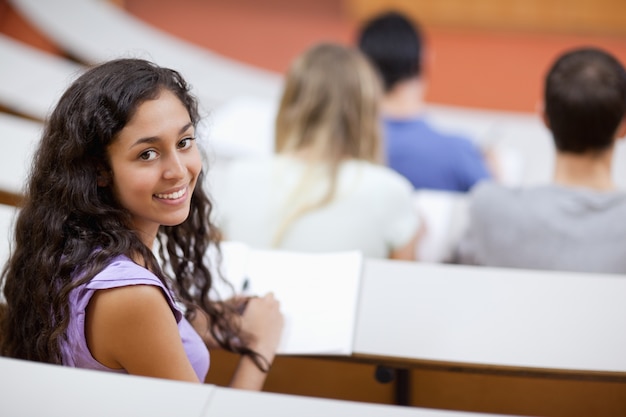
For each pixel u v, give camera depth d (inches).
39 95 104.0
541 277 55.5
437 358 49.4
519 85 193.6
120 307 40.9
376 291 54.1
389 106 104.3
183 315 50.8
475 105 187.5
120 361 42.2
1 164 75.4
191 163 43.4
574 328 51.3
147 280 41.3
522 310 52.7
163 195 42.8
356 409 35.4
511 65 200.2
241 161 72.8
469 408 58.0
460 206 82.8
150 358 41.6
